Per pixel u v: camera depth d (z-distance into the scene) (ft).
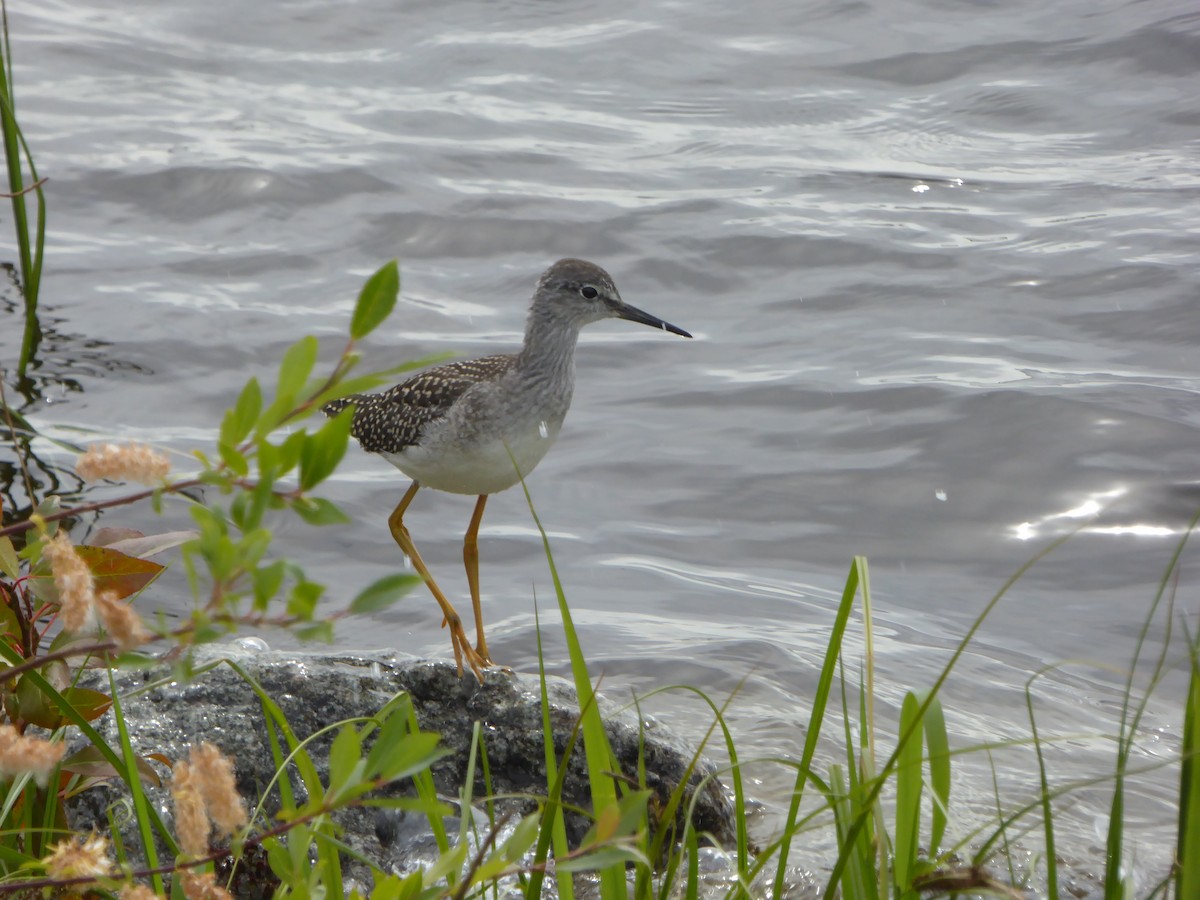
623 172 62.80
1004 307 52.11
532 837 13.25
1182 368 47.52
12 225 56.90
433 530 40.88
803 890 24.66
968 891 17.19
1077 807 27.91
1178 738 30.96
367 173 61.46
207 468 11.76
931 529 40.32
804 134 66.74
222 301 51.93
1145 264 53.67
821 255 56.18
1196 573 37.52
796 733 31.01
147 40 74.84
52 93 67.87
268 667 26.99
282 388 11.27
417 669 27.99
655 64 73.00
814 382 47.73
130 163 61.41
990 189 61.05
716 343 50.93
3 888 16.22
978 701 32.50
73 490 39.47
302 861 15.56
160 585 35.94
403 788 26.35
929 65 71.72
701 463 43.88
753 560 39.40
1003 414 44.93
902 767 16.93
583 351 50.78
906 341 50.03
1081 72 70.18
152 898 12.59
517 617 36.47
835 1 78.48
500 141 65.31
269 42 75.66
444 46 74.84
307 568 38.40
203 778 12.41
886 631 35.63
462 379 32.71
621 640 35.29
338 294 53.21
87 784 21.09
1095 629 35.58
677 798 19.01
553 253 56.65
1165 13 74.33
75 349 47.88
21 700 19.63
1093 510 40.47
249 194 59.47
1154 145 63.93
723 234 57.41
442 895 14.02
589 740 17.71
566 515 41.63
